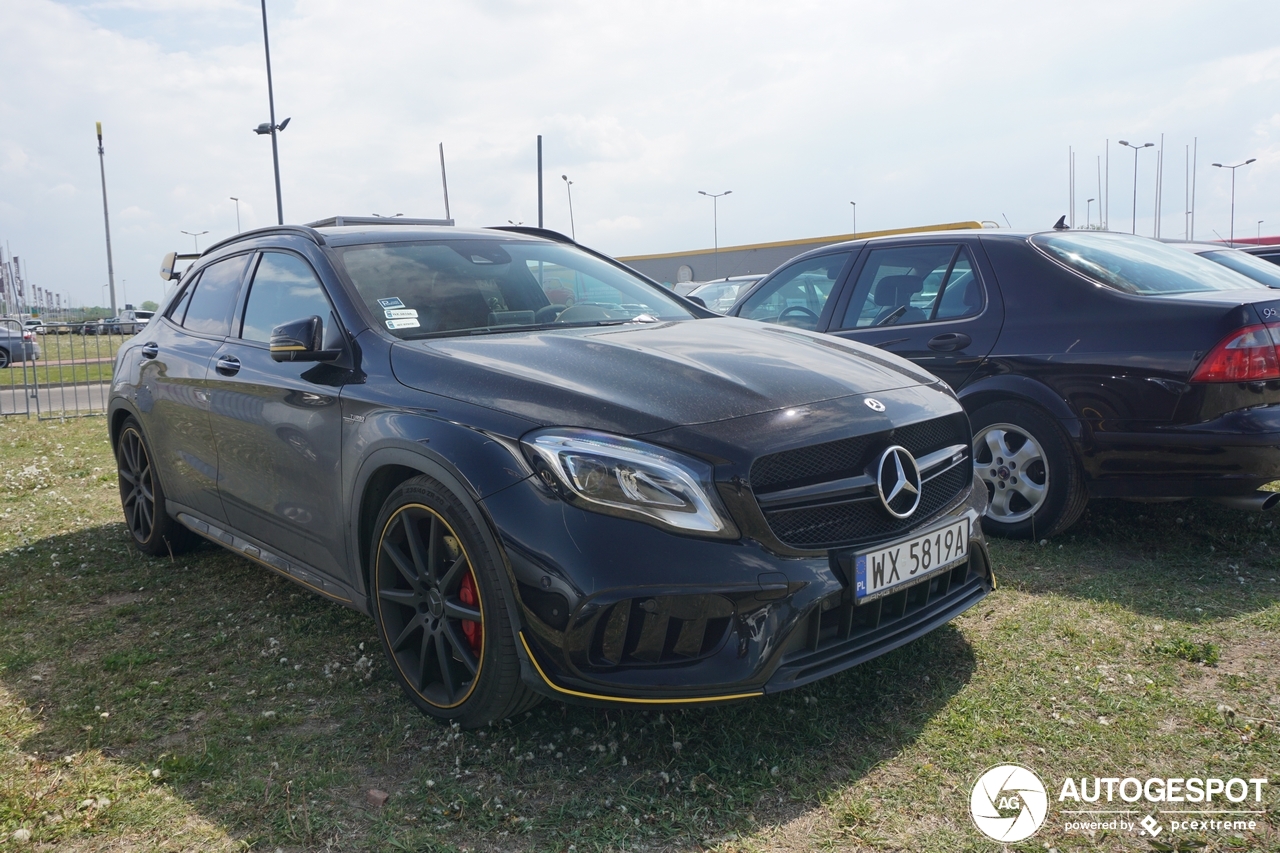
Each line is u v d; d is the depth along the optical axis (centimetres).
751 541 237
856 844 215
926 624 272
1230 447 374
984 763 246
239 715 289
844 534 253
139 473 477
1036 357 427
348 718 285
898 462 261
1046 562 411
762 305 579
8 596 411
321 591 329
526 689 256
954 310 469
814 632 242
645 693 233
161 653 341
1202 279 449
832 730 265
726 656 234
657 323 357
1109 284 423
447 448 260
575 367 277
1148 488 401
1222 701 275
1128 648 315
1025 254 451
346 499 303
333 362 318
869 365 307
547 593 236
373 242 365
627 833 222
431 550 271
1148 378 393
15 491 655
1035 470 439
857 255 530
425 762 257
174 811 236
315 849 219
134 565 461
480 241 390
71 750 270
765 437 244
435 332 320
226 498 386
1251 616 340
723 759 251
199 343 416
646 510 234
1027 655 312
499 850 217
